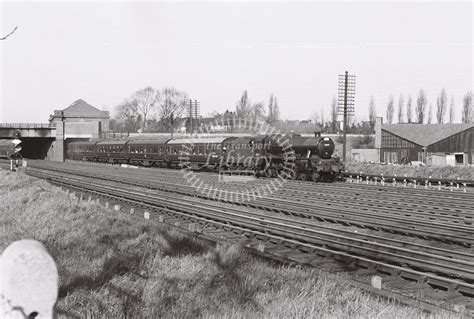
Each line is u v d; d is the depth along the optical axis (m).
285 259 12.81
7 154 77.81
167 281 10.04
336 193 29.03
